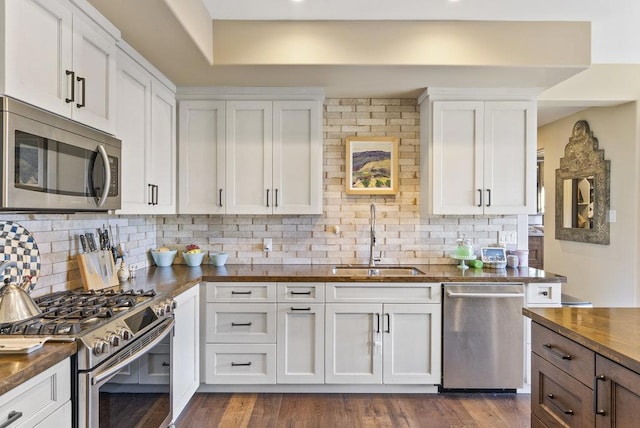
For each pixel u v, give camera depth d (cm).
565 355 153
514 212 303
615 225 384
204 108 305
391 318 275
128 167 227
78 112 168
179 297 234
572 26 259
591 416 138
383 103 334
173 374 223
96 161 179
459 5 239
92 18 180
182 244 335
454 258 320
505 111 304
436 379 275
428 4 237
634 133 357
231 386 283
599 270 406
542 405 169
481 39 259
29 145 136
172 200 295
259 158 305
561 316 170
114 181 194
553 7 241
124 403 161
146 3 180
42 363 116
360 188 331
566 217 455
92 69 182
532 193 302
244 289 276
